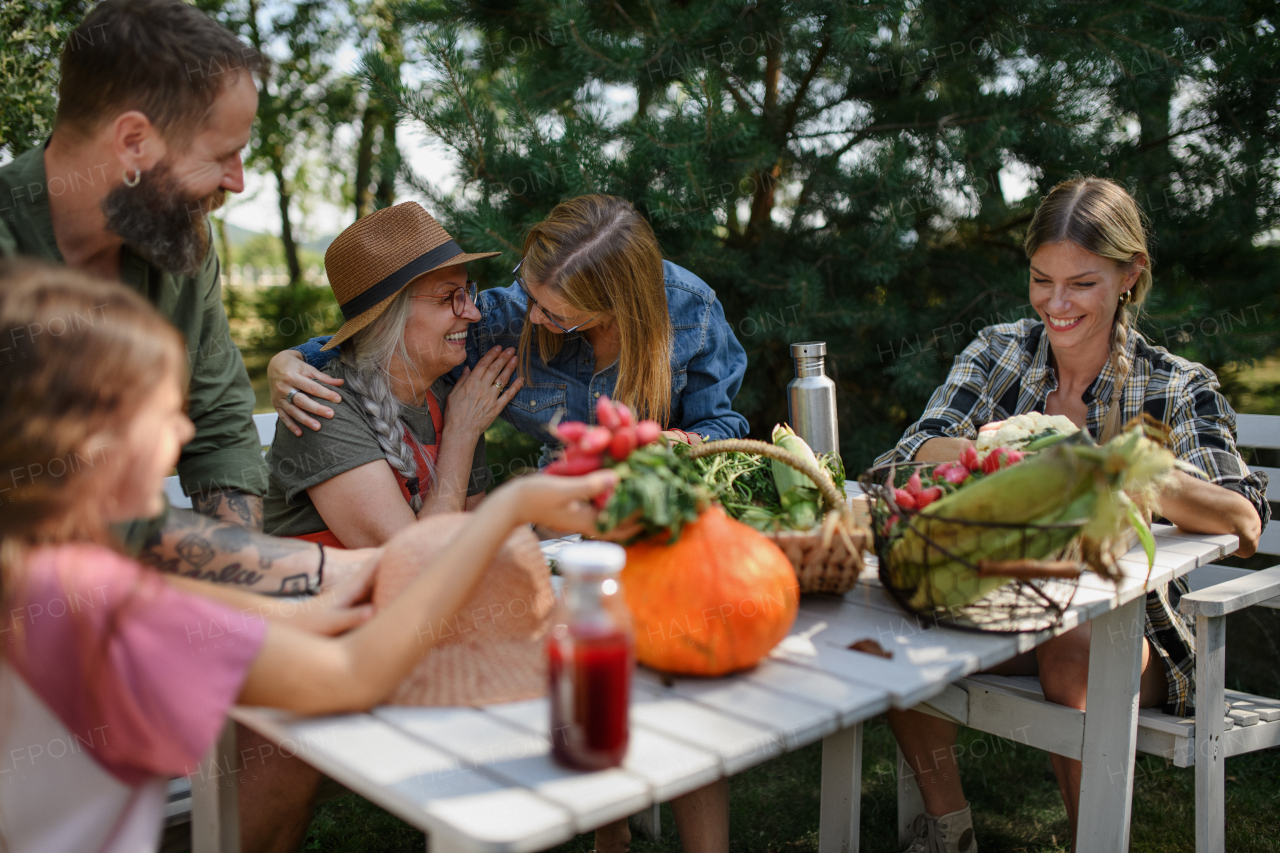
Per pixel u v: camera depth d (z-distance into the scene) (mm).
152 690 968
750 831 2402
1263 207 3436
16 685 994
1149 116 3467
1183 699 1933
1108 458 1199
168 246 1503
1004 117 3203
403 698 1130
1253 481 1918
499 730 1055
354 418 2012
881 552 1383
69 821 1017
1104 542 1282
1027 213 3631
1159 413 2066
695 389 2414
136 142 1423
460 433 2182
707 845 1772
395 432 2031
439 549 1229
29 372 937
